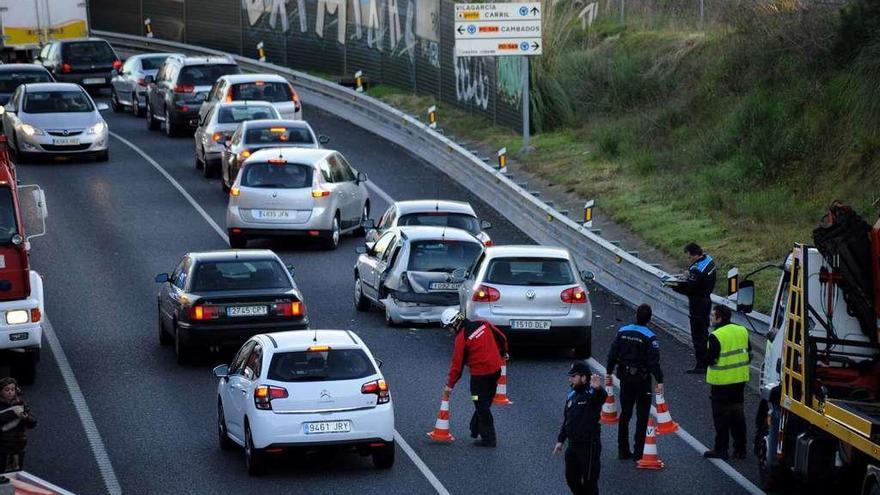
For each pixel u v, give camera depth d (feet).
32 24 439.63
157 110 372.38
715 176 262.06
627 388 140.56
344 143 350.02
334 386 132.67
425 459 140.87
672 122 302.25
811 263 123.13
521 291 180.24
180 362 178.60
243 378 137.39
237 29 463.42
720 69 302.25
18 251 164.86
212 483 132.87
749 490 130.82
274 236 247.70
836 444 119.65
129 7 504.84
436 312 198.90
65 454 143.13
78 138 320.29
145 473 136.36
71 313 206.49
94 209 277.64
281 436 131.23
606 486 131.64
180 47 474.90
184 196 291.99
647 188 271.69
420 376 174.19
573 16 369.71
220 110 312.91
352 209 261.44
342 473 136.26
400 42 400.67
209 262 179.22
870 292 121.19
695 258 176.76
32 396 165.48
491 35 318.86
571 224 237.86
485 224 224.53
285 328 175.11
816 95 262.67
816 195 239.91
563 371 178.60
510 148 323.78
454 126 355.56
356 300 213.66
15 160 326.85
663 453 143.84
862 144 239.09
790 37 284.61
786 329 126.41
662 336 196.65
